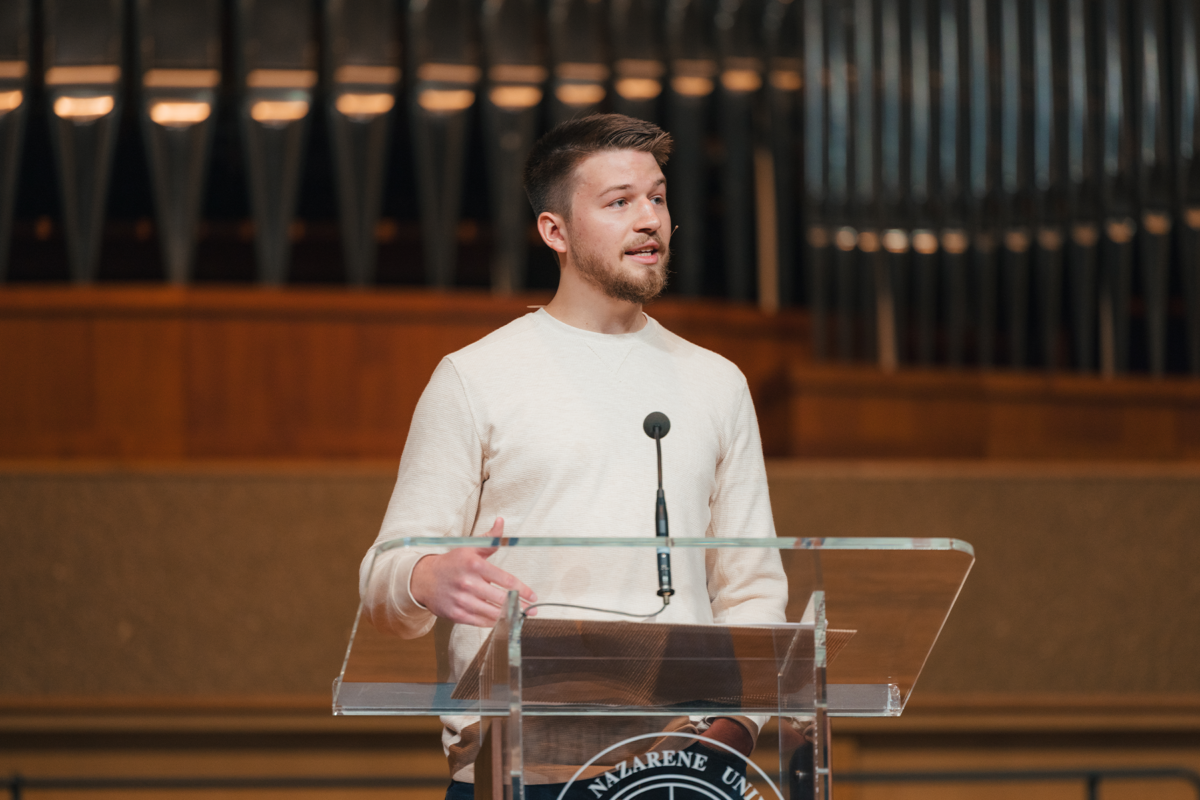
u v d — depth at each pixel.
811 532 13.77
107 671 13.12
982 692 13.76
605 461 5.58
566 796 4.46
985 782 13.95
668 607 5.22
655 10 15.72
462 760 5.47
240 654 13.25
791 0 15.81
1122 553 14.00
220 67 14.88
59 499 13.27
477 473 5.70
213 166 16.17
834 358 15.55
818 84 15.60
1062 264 15.69
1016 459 15.45
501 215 15.20
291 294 15.15
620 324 5.95
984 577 13.89
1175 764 14.15
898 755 13.96
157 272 16.47
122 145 15.70
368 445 15.09
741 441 5.97
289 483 13.50
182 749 13.37
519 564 5.14
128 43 14.80
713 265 17.06
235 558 13.36
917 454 15.34
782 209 16.00
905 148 15.52
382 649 4.72
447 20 15.22
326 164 16.59
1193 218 15.48
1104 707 13.83
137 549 13.28
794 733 4.57
